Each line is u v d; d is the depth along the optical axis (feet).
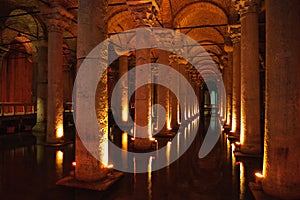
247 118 27.27
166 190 17.15
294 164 13.88
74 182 17.72
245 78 27.20
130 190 17.07
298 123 13.96
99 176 17.92
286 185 13.91
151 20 31.94
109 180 18.29
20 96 66.80
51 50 33.37
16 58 62.80
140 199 15.51
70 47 56.80
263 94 53.88
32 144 34.35
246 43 27.09
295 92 13.97
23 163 24.26
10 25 46.85
